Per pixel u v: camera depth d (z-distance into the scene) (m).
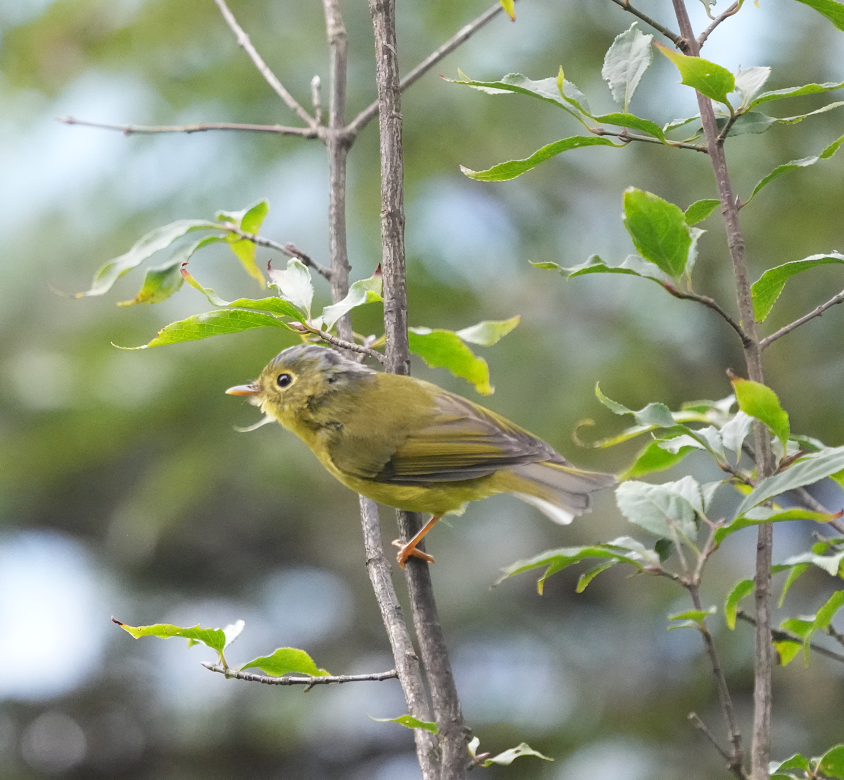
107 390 12.95
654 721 12.64
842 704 11.98
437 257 13.44
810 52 12.56
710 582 12.66
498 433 6.86
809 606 12.33
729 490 12.35
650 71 12.83
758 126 5.15
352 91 13.30
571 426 12.62
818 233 12.37
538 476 6.62
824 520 4.41
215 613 15.55
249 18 13.49
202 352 12.81
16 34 13.16
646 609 13.39
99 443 13.40
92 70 13.45
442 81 13.35
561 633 14.05
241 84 13.21
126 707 15.50
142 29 13.23
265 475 13.52
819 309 4.86
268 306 5.53
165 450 13.58
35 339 13.87
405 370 5.68
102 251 13.57
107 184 13.37
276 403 7.39
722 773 11.87
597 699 13.15
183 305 13.04
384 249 5.80
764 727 4.45
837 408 12.07
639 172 13.33
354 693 14.40
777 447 5.55
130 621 15.39
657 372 12.83
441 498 6.82
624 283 13.41
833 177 12.54
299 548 15.80
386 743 14.98
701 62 4.63
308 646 15.05
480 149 13.60
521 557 14.38
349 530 15.46
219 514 15.45
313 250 12.89
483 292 13.46
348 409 7.08
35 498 14.75
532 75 13.07
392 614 5.54
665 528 5.35
